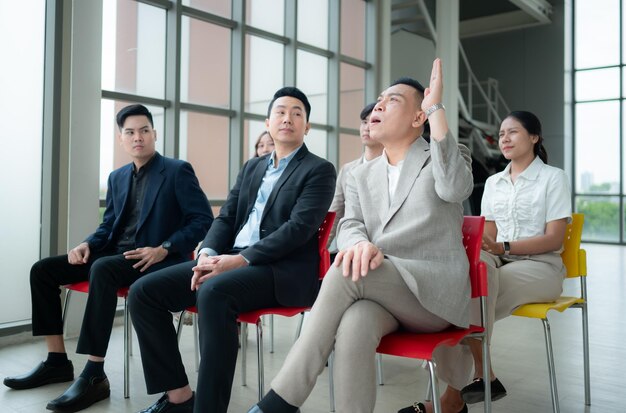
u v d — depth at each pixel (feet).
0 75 11.14
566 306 7.43
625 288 18.51
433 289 5.08
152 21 14.44
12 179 11.37
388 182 5.80
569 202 7.86
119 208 8.96
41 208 11.81
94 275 7.68
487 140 32.37
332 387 7.40
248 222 7.48
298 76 19.19
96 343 7.62
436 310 5.06
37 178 11.76
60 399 7.31
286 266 6.72
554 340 11.43
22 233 11.55
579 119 39.55
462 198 5.26
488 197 8.72
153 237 8.54
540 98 39.14
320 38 20.16
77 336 11.75
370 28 22.00
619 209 38.11
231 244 7.66
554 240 7.67
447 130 5.20
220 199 16.49
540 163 8.27
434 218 5.36
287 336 11.80
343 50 20.92
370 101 22.04
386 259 5.16
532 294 7.23
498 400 7.85
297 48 18.76
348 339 4.67
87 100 12.03
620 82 37.99
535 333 12.05
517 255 7.81
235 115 16.69
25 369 9.32
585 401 7.72
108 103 13.48
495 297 6.63
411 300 5.08
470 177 5.27
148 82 14.43
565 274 7.94
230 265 6.55
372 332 4.73
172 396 6.79
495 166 31.81
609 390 8.30
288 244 6.63
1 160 11.21
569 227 8.10
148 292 6.65
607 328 12.55
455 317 5.17
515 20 39.29
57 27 11.60
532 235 8.06
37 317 8.39
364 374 4.63
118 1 13.64
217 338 5.94
